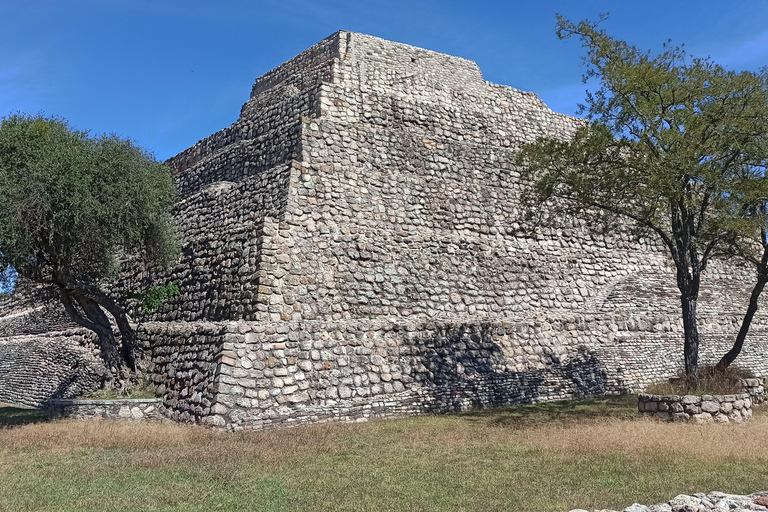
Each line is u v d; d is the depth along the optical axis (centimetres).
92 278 2136
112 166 1958
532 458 1203
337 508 894
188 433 1462
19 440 1410
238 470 1120
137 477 1074
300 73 2689
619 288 2650
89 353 2447
